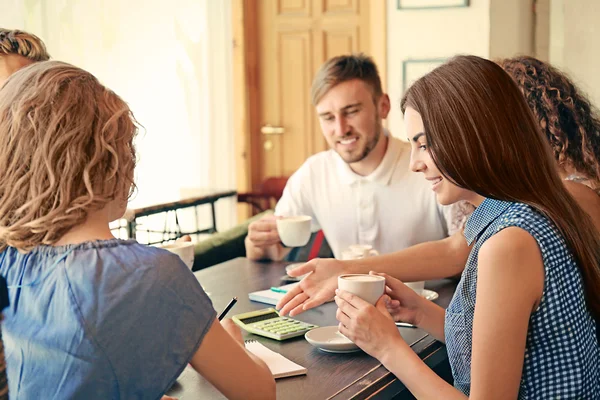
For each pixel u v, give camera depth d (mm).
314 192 2523
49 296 929
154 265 950
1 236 947
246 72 4879
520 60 1783
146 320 928
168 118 4809
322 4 4727
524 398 1178
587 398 1187
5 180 944
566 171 1722
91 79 975
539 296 1146
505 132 1193
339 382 1255
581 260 1196
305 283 1670
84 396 905
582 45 4344
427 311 1513
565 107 1698
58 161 922
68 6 4547
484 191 1208
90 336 904
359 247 1986
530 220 1161
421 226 2391
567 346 1157
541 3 4445
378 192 2402
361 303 1327
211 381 1017
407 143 2441
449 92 1212
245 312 1713
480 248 1177
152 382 933
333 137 2340
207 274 2119
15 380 942
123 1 4680
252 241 2303
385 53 4465
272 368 1296
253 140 4961
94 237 967
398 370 1260
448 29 4305
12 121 935
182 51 4734
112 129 952
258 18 4875
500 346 1124
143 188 4859
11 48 1612
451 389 1202
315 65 4789
